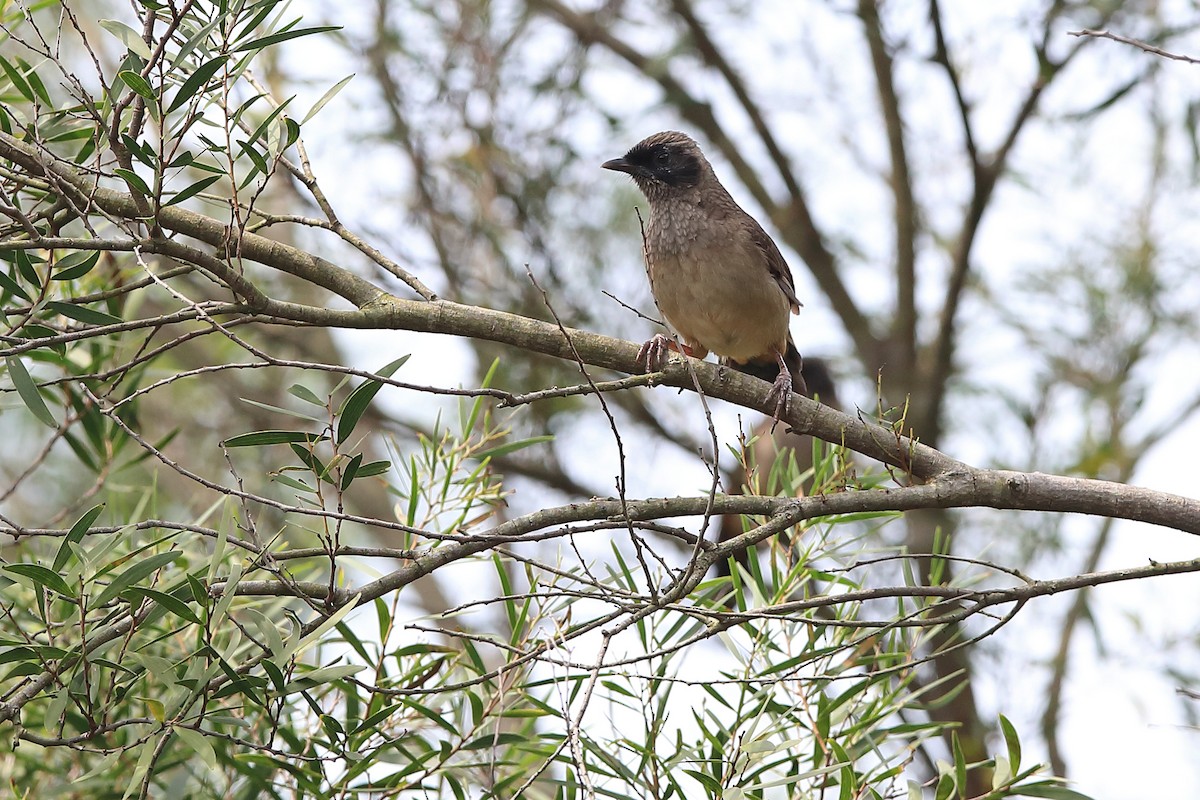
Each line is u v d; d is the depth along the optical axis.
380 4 16.33
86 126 8.17
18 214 6.79
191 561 9.25
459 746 7.84
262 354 6.77
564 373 17.25
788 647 8.39
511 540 7.08
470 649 8.17
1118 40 7.59
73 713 8.03
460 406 9.38
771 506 7.86
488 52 16.44
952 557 7.35
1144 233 16.59
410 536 8.63
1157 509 7.91
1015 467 16.12
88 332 6.86
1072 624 14.80
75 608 7.92
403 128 16.19
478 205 16.70
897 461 8.38
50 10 15.15
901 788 7.96
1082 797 7.22
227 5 7.11
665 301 11.41
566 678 6.63
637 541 6.85
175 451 16.09
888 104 17.38
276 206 15.48
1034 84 14.62
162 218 7.60
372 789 7.80
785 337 11.39
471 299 16.31
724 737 7.91
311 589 7.47
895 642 8.43
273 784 8.12
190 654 8.08
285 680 7.32
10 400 10.16
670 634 8.05
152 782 8.27
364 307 7.94
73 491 15.33
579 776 5.59
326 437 7.38
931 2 14.84
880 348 17.64
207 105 7.41
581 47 17.20
